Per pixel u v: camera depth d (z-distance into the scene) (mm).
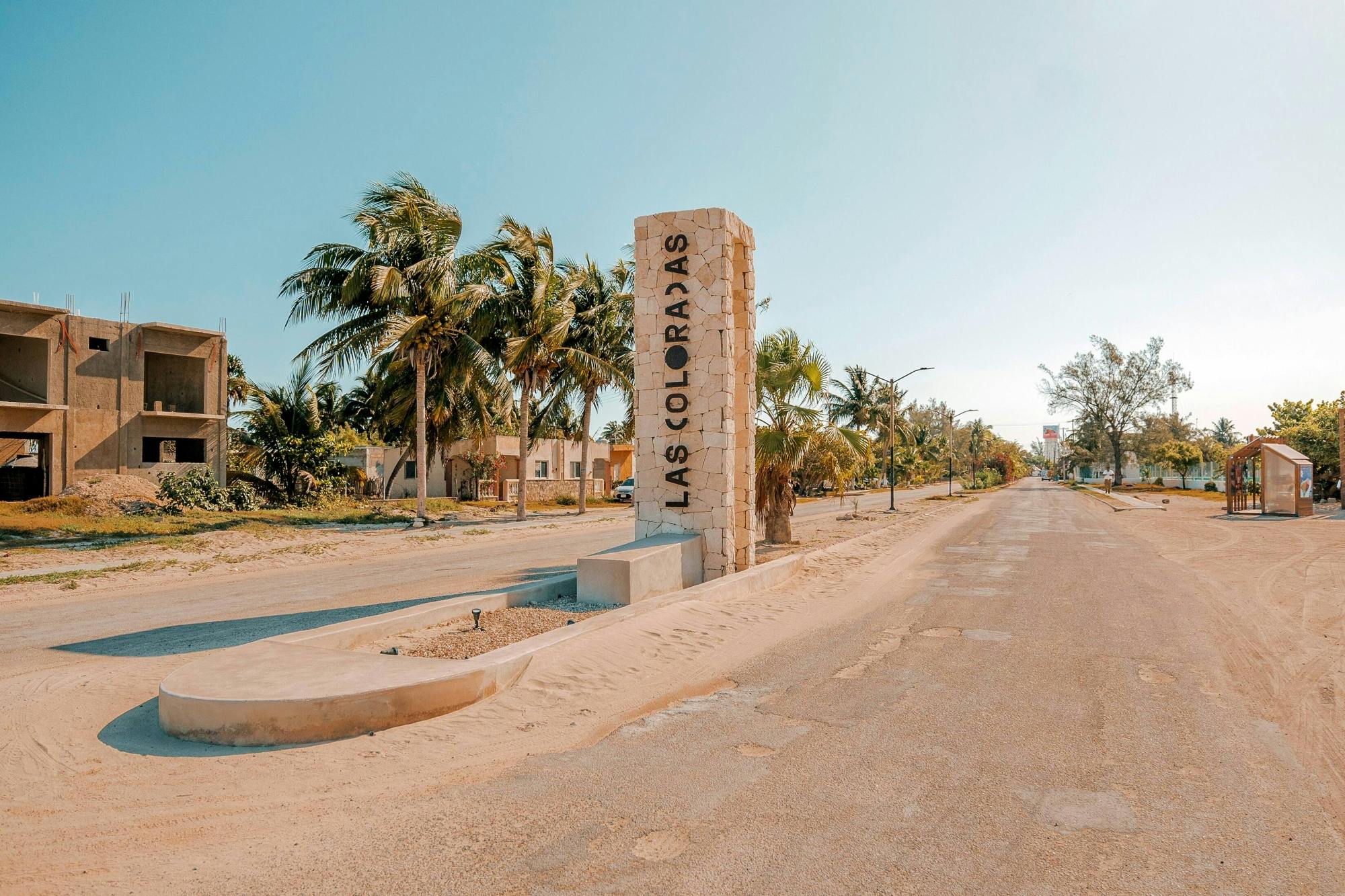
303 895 3238
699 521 11992
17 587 11914
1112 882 3289
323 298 23531
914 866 3434
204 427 27500
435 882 3328
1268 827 3801
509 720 5465
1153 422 71375
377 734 5160
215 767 4621
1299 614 9250
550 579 10656
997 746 4945
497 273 26672
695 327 12188
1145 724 5348
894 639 8195
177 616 9891
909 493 59844
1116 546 17734
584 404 32062
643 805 4094
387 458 40312
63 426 24016
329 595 11625
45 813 4012
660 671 6832
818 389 18125
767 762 4703
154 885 3318
